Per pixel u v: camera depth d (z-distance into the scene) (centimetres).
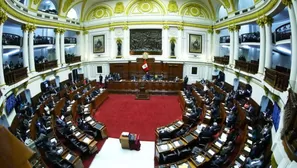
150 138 1098
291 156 367
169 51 2219
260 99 1162
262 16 1148
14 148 121
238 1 1627
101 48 2308
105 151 973
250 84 1348
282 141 434
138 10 2177
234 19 1612
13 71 1110
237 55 1638
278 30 1180
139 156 935
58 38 1884
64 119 1086
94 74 2372
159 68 2195
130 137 969
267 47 1123
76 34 2325
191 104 1348
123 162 891
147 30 2195
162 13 2159
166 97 1847
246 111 1108
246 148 789
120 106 1587
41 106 1187
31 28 1427
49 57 2208
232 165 721
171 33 2189
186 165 742
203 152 801
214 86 1733
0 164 112
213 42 2223
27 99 1385
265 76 1029
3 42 1170
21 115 1135
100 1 2223
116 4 2184
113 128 1212
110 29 2220
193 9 2184
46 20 1656
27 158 123
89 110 1286
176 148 850
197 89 1734
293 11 720
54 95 1487
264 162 677
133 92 1939
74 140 945
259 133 895
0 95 839
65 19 1983
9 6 1052
